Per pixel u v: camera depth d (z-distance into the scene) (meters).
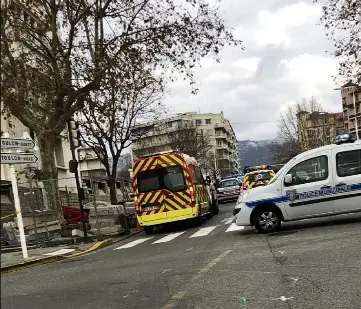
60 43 18.77
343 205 11.77
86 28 19.81
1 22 16.55
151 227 18.38
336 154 11.95
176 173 17.84
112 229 19.22
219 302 5.59
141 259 10.38
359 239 8.98
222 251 9.79
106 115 21.00
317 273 6.57
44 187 17.64
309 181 12.00
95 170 68.75
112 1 18.91
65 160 30.84
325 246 8.70
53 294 7.25
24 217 17.28
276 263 7.65
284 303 5.28
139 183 17.97
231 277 6.95
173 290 6.52
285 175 12.11
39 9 20.12
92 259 11.85
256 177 26.69
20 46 18.61
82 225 17.06
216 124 123.44
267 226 12.05
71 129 17.81
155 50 19.34
